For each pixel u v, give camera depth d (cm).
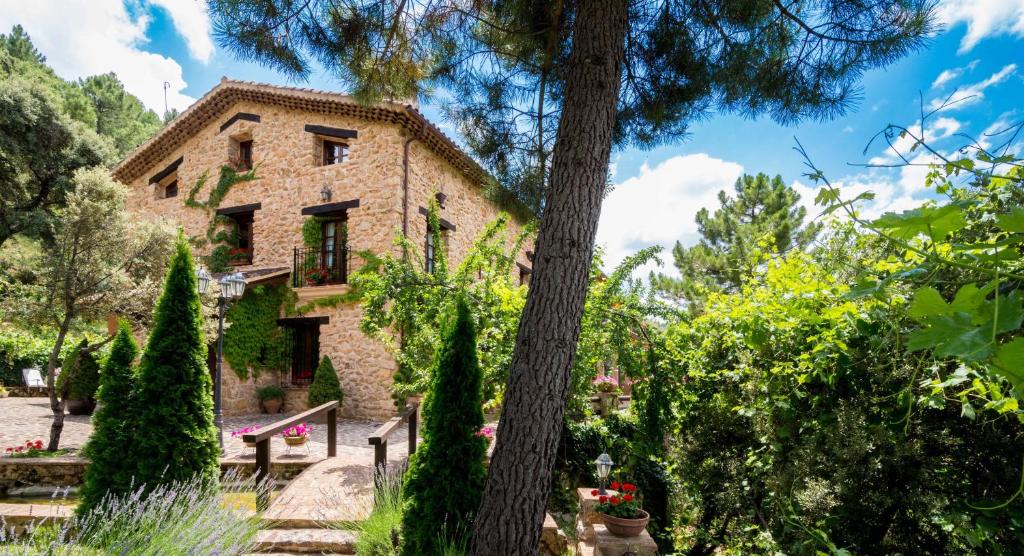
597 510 393
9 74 1820
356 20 359
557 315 280
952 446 266
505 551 264
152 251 871
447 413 365
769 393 346
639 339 551
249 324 1083
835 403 305
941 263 81
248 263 1201
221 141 1233
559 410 279
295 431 717
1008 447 243
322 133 1122
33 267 783
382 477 438
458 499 353
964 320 66
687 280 1458
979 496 256
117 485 404
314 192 1116
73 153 1516
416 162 1105
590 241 291
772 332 344
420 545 342
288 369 1148
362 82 400
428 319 607
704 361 445
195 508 357
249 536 359
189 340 457
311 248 1114
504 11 383
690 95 397
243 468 640
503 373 535
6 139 1390
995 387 162
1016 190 157
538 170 459
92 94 2308
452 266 1180
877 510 284
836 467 290
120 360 448
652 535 514
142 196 1352
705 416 443
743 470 402
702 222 1598
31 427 921
